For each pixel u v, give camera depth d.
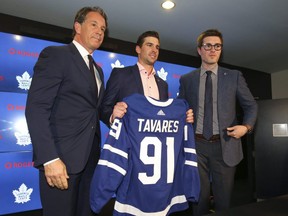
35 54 2.73
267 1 2.42
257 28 3.04
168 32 3.14
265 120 3.69
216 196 1.81
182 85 2.05
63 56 1.30
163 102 1.44
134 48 3.51
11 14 2.64
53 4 2.44
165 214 1.38
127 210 1.34
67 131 1.28
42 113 1.17
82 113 1.33
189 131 1.51
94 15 1.48
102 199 1.25
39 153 1.13
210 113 1.82
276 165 3.57
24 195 2.58
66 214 1.27
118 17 2.72
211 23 2.89
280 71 5.11
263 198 3.62
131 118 1.35
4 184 2.49
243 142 4.46
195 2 2.42
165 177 1.39
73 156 1.27
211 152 1.80
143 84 1.84
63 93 1.30
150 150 1.38
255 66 4.74
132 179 1.35
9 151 2.53
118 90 1.73
